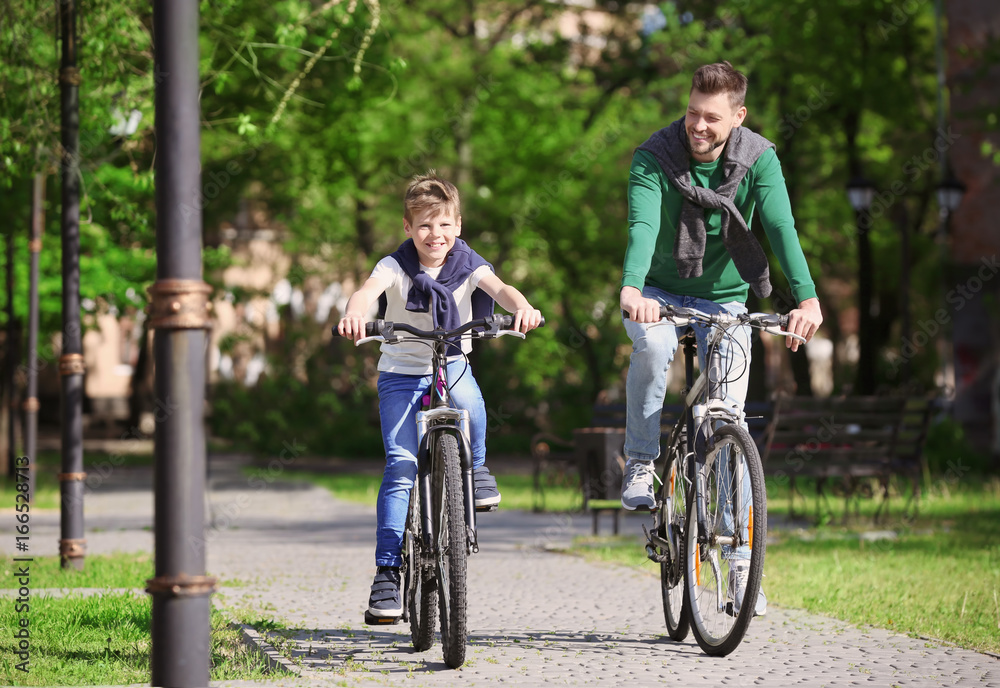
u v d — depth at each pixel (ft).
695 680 30.40
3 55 61.21
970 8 150.10
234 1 67.82
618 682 30.07
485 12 220.64
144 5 61.98
